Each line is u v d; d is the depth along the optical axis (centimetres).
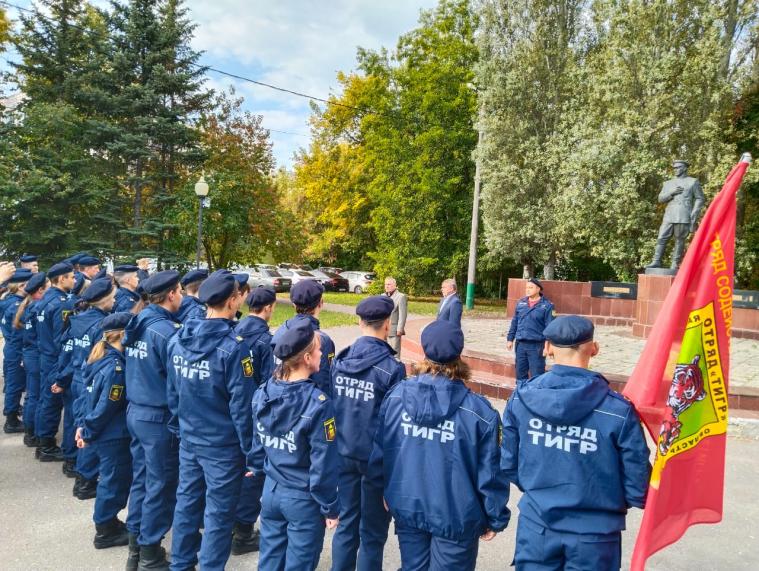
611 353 1046
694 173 1691
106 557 369
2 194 1625
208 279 331
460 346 260
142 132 1908
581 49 2058
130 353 359
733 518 443
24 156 1731
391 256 2583
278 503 275
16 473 509
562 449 229
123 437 377
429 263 2527
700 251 261
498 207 2061
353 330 1498
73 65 1909
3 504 441
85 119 1947
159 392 352
